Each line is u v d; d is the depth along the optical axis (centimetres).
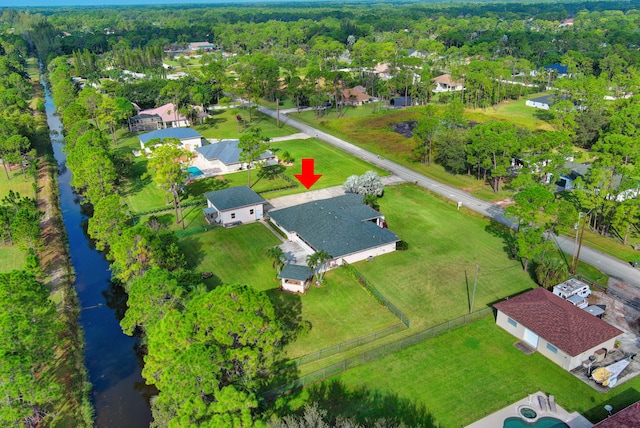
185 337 3547
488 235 6975
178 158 8031
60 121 14075
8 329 3759
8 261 6288
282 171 9581
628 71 16575
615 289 5644
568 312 4762
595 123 10750
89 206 8581
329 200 7412
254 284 5791
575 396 4125
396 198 8294
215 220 7438
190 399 3178
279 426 3344
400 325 5059
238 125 12962
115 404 4228
